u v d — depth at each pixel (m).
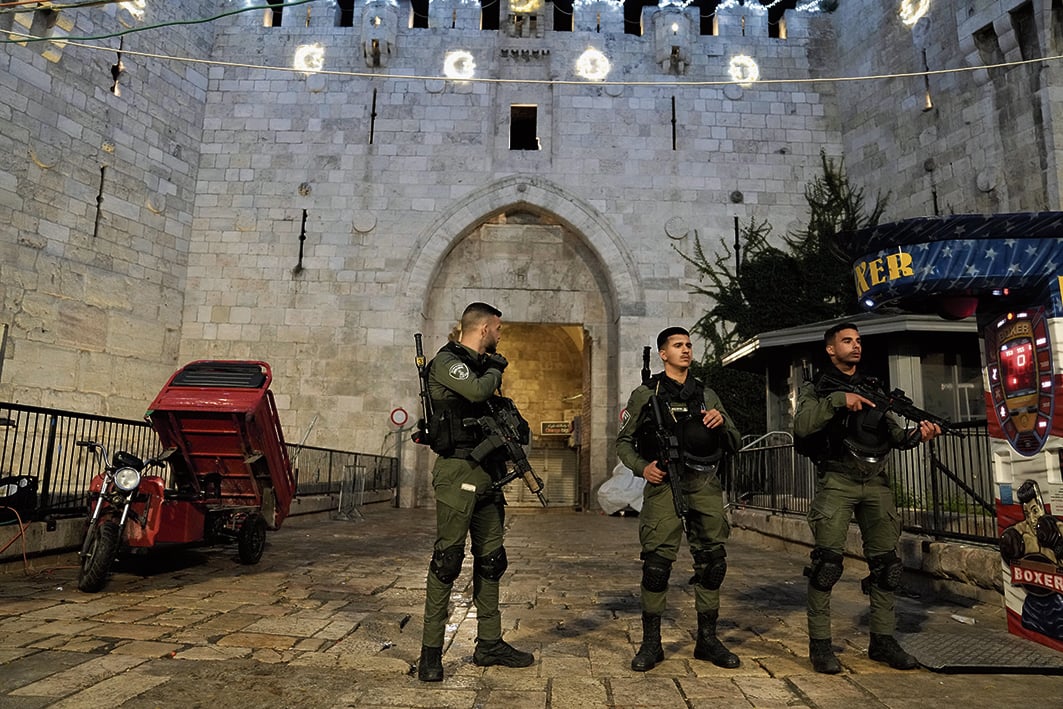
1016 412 4.42
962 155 15.91
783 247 18.91
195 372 6.89
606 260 18.91
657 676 3.57
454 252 19.73
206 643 4.00
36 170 14.83
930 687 3.45
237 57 19.67
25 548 6.30
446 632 4.57
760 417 17.75
